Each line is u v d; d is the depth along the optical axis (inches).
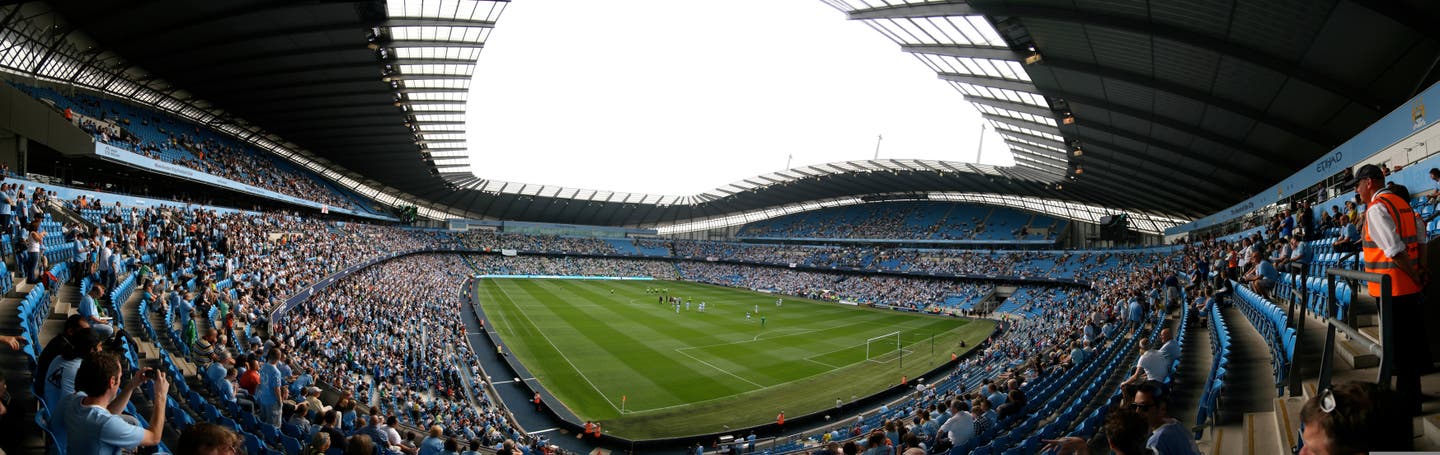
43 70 1435.8
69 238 831.1
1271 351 465.1
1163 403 199.6
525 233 4574.3
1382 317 158.4
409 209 3878.0
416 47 1386.6
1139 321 928.3
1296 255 484.7
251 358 535.2
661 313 2433.6
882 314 2664.9
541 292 3038.9
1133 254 2588.6
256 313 1055.6
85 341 236.7
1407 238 168.7
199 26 1211.2
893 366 1576.0
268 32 1249.4
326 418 432.5
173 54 1381.6
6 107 1234.0
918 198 3909.9
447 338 1663.4
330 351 1064.8
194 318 822.5
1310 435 108.6
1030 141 1713.8
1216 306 749.3
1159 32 788.6
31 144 1330.0
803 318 2448.3
